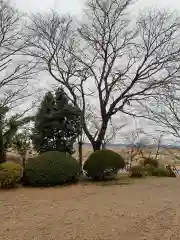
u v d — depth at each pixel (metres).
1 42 11.83
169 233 4.60
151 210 5.93
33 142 11.37
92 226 4.97
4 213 5.83
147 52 12.98
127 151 14.21
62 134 11.06
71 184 9.30
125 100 12.70
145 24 13.29
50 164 9.09
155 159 13.05
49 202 6.77
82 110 12.45
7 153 11.97
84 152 13.28
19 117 12.07
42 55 13.30
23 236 4.53
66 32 15.63
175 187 8.69
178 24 12.89
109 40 13.23
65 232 4.69
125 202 6.67
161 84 12.19
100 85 13.09
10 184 8.55
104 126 12.84
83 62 14.95
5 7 11.97
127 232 4.68
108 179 10.15
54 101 11.34
